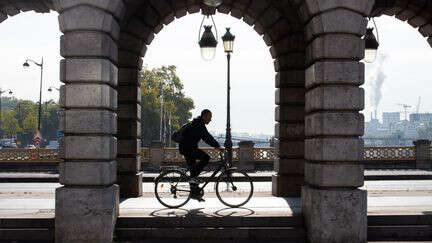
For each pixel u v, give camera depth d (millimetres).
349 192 9961
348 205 9945
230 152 23891
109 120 10062
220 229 10094
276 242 9953
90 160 9906
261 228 10172
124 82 14375
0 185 21859
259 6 14602
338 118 10078
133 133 14414
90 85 9891
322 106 10117
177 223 10211
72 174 9867
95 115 9875
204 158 11852
